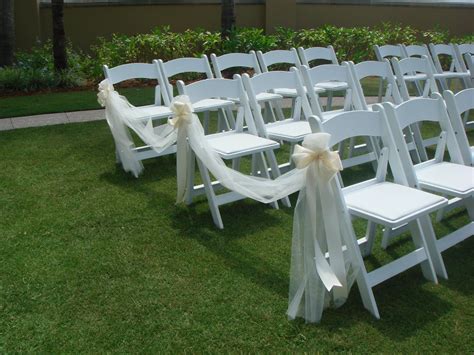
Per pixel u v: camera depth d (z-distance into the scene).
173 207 3.53
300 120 4.28
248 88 3.69
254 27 10.77
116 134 4.11
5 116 6.19
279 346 2.13
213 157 3.15
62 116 6.25
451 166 2.95
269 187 2.77
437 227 3.30
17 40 9.45
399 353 2.08
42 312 2.35
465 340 2.16
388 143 2.62
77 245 2.97
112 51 8.45
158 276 2.65
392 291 2.53
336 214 2.24
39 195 3.70
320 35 9.60
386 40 9.99
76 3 9.59
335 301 2.36
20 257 2.82
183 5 10.23
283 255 2.88
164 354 2.08
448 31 11.12
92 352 2.09
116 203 3.58
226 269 2.72
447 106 3.04
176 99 3.25
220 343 2.14
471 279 2.65
